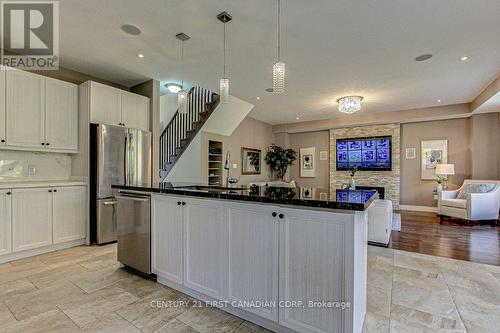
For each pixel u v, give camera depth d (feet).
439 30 8.81
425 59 11.16
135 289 7.35
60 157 12.09
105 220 11.60
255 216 5.63
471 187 17.48
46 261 9.46
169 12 7.90
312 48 10.21
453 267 9.32
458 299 6.98
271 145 27.45
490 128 18.53
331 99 17.67
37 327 5.56
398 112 21.02
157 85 14.24
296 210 5.08
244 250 5.79
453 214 16.83
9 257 9.42
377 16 8.01
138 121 13.67
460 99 17.67
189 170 19.52
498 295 7.20
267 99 17.79
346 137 24.88
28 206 9.82
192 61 11.55
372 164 23.49
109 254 10.28
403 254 10.81
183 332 5.46
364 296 5.89
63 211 10.82
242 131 23.67
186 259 6.89
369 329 5.63
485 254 10.78
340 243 4.63
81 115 11.90
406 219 18.10
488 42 9.63
